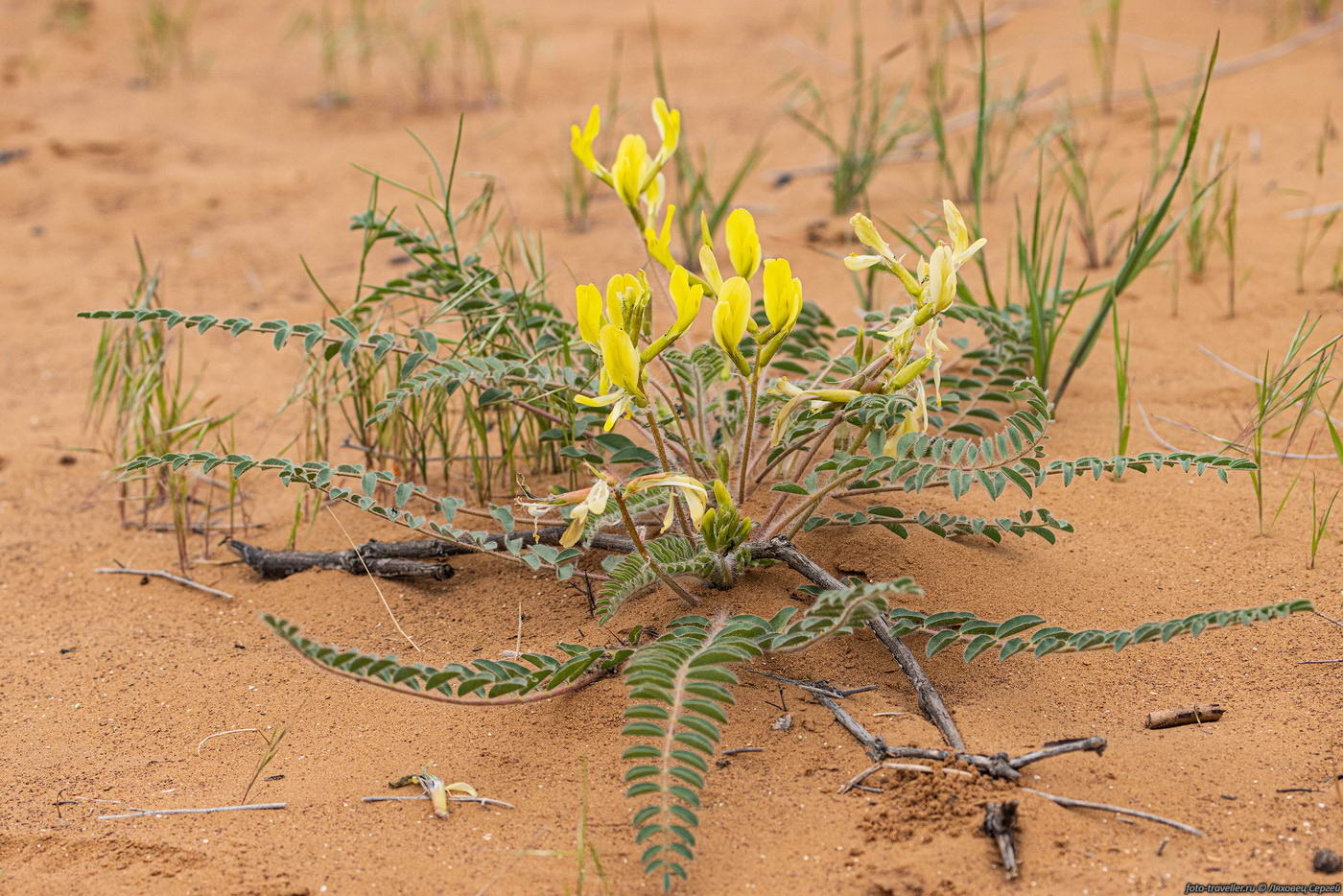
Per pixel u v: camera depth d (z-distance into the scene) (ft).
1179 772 6.00
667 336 6.55
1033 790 5.86
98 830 6.25
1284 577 7.75
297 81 21.83
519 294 9.37
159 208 16.89
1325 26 19.10
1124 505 8.75
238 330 7.76
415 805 6.24
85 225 16.40
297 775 6.63
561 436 8.53
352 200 16.93
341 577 8.79
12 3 25.62
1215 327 11.42
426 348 8.21
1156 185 13.14
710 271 6.98
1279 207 13.71
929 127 17.16
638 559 7.12
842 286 12.94
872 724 6.47
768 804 5.99
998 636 6.32
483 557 8.79
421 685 6.73
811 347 9.59
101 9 25.22
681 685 5.75
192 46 23.89
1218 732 6.33
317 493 10.05
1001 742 6.27
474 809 6.17
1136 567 7.97
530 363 8.25
